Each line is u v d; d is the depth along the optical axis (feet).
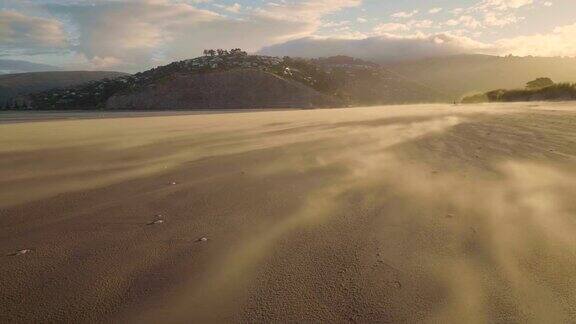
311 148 25.27
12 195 15.37
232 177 17.76
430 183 15.80
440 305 7.47
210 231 11.36
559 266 8.72
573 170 16.84
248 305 7.59
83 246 10.43
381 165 19.47
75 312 7.48
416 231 10.98
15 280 8.67
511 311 7.20
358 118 50.75
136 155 23.98
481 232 10.75
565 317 6.99
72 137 34.47
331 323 7.02
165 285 8.39
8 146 29.14
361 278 8.51
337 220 12.01
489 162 19.19
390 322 7.02
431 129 33.53
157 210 13.33
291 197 14.49
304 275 8.68
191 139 31.27
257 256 9.66
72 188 16.26
